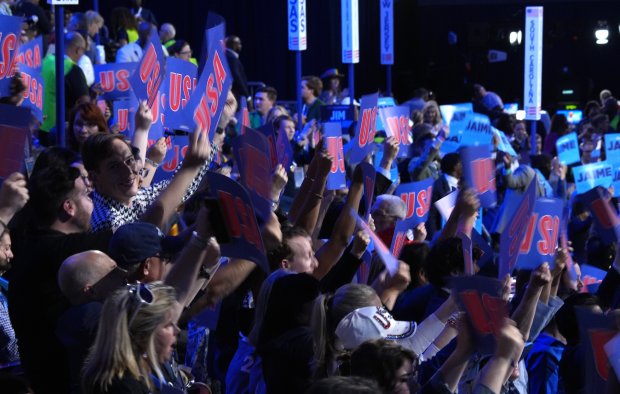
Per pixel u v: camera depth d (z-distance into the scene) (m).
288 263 5.55
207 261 4.68
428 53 28.59
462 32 28.56
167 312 4.20
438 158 11.84
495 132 13.44
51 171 5.09
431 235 10.03
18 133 4.98
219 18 5.98
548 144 19.20
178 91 6.44
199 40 23.81
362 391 3.33
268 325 4.91
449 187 10.41
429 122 14.34
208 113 5.98
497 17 28.66
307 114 15.77
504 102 28.52
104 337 4.12
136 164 5.69
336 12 24.69
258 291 5.62
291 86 24.58
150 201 6.00
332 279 5.77
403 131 9.30
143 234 4.66
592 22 29.25
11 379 4.29
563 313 5.91
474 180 7.32
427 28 28.56
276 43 24.34
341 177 7.79
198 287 4.69
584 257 10.03
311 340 4.78
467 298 4.70
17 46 6.11
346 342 4.71
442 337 5.19
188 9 23.73
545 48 29.38
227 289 5.18
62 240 4.96
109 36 18.02
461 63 28.31
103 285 4.57
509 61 28.55
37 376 4.84
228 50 16.67
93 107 7.88
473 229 7.06
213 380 5.85
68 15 14.53
